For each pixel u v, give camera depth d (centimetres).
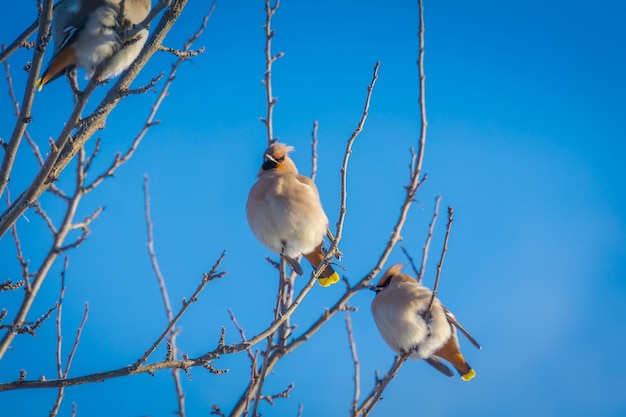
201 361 854
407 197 1066
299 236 1229
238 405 984
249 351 895
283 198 1226
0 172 810
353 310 1080
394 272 1340
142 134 811
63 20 983
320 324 1077
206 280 827
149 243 968
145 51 849
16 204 816
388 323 1229
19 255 764
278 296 916
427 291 1229
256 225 1253
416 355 1236
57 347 911
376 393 965
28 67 838
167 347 847
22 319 745
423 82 1055
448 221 1029
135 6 1005
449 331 1227
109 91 842
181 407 852
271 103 1144
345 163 970
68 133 814
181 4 857
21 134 808
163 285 949
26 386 802
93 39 969
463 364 1266
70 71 997
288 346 1077
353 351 978
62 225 754
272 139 1138
